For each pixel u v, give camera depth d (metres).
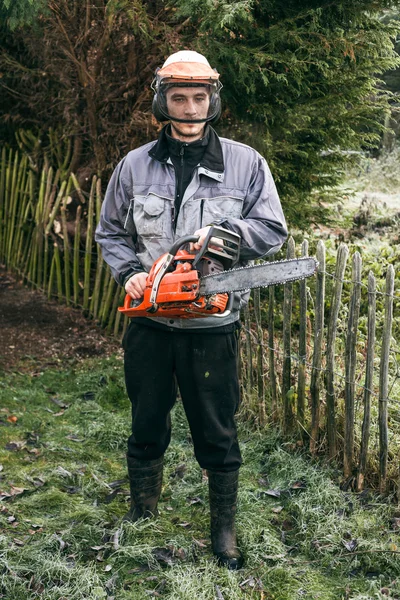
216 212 2.38
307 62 3.96
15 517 2.94
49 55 5.21
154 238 2.43
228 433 2.61
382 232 6.88
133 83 4.88
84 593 2.46
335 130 4.47
